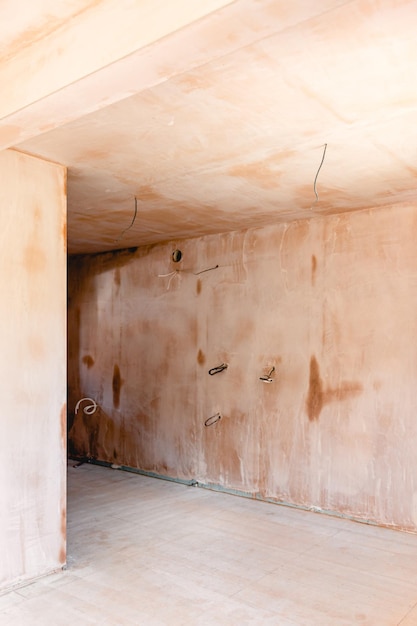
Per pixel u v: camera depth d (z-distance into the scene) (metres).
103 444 6.02
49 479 2.97
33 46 1.98
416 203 3.82
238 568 3.12
